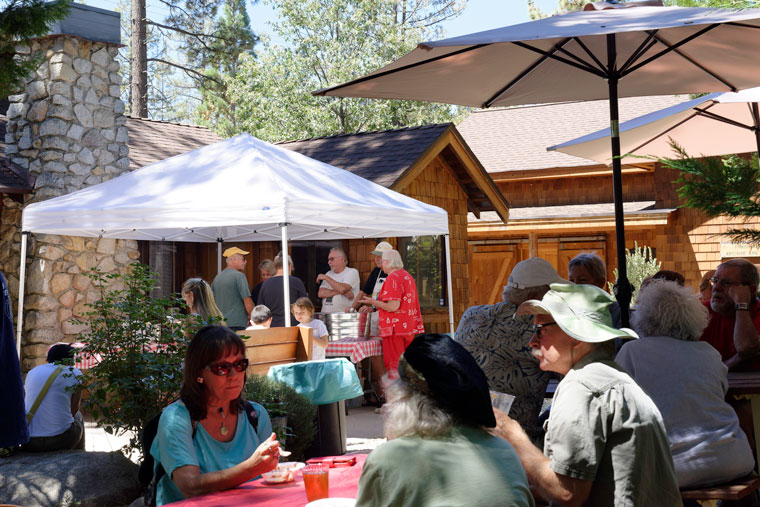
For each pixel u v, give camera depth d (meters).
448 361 2.37
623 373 2.99
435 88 5.48
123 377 5.77
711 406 3.74
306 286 12.84
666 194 18.17
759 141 6.52
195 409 3.55
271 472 3.37
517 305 4.09
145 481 3.66
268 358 6.91
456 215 14.29
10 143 11.34
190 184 8.32
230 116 37.28
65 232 10.26
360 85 5.08
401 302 9.68
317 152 13.98
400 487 2.24
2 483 5.79
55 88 10.98
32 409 6.37
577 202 19.69
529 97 6.02
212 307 7.34
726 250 17.41
